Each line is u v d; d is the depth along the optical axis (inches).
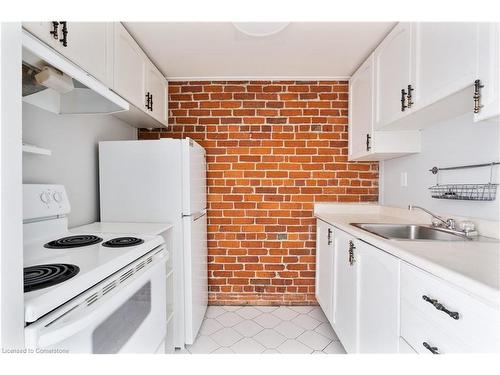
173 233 65.7
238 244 91.4
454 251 37.2
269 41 68.5
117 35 56.4
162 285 46.9
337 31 63.6
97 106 51.3
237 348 68.2
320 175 90.7
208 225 91.0
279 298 91.4
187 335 67.1
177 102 91.0
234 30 63.2
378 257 45.5
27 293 24.6
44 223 47.8
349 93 87.4
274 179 90.8
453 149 57.2
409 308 36.6
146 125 87.8
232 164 90.9
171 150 65.7
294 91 90.2
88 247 41.4
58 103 50.8
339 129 90.0
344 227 61.9
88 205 65.5
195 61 78.7
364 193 90.5
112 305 30.8
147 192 65.9
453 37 40.9
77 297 27.6
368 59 72.7
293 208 90.8
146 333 40.5
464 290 27.4
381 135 69.4
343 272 63.2
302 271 91.4
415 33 51.1
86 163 64.8
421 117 56.4
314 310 88.1
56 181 55.4
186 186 66.2
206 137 91.0
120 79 57.9
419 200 69.2
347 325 60.0
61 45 40.0
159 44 69.5
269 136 90.5
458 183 55.9
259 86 90.4
